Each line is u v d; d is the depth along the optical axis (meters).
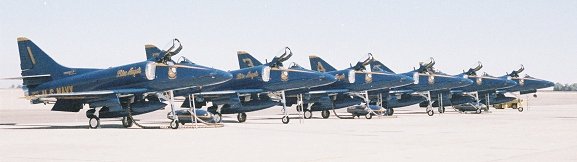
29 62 31.77
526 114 40.62
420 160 13.20
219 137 20.67
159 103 28.94
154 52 34.12
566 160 12.82
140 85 28.83
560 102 85.81
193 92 31.38
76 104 29.28
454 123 28.64
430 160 13.18
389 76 40.47
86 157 14.34
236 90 34.69
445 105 48.75
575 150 14.89
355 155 14.32
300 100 36.88
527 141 17.58
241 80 35.69
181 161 13.45
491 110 52.66
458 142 17.48
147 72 28.70
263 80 35.16
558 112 44.47
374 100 44.59
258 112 56.19
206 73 29.39
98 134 22.88
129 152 15.45
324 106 38.75
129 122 28.92
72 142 18.84
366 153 14.73
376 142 17.86
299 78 35.38
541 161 12.70
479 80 49.97
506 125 26.28
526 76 55.06
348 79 39.97
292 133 22.50
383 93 43.31
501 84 49.81
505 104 57.19
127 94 28.42
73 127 29.03
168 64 29.27
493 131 22.22
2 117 44.50
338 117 38.91
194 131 24.52
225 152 15.29
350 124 29.08
